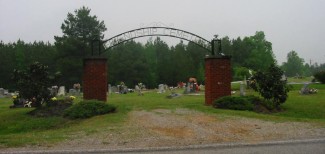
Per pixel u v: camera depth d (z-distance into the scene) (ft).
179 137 35.24
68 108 51.65
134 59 246.27
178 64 254.88
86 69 59.31
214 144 31.30
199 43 65.31
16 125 47.42
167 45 314.55
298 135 35.42
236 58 269.23
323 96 77.41
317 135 35.14
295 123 43.06
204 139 34.19
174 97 83.76
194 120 45.34
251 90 104.78
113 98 82.12
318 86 113.29
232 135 36.11
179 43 294.46
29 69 57.47
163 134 36.78
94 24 181.37
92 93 58.95
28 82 56.18
